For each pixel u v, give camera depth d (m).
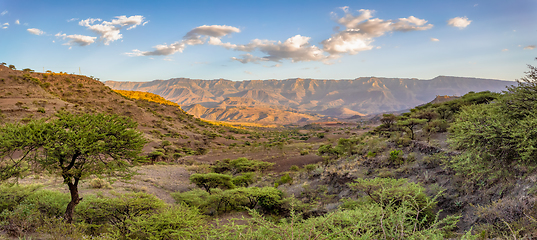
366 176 22.59
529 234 7.68
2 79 97.50
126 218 12.14
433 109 45.53
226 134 152.50
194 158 66.88
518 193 10.51
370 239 5.02
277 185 29.48
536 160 9.00
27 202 12.27
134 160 14.13
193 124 154.00
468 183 14.12
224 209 21.39
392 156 23.50
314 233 5.01
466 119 11.60
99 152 12.81
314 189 24.14
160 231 9.73
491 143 10.05
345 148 38.34
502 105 10.91
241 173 43.16
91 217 12.55
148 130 110.50
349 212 7.01
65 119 12.75
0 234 8.85
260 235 5.05
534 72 10.23
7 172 11.86
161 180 31.34
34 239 8.80
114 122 13.87
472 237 4.96
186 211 11.69
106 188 21.64
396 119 46.91
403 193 10.92
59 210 12.77
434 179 17.30
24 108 80.19
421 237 4.88
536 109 9.55
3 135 11.74
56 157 11.77
